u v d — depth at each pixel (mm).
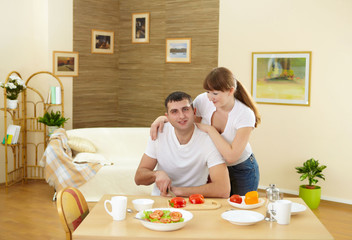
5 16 6109
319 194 5180
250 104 2791
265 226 2123
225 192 2611
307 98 5539
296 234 2021
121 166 5301
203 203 2455
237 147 2656
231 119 2740
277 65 5723
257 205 2412
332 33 5328
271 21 5738
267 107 5855
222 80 2549
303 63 5531
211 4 6246
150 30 6957
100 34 7027
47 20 6391
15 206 5109
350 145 5301
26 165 6230
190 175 2682
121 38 7281
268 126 5863
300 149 5645
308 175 5227
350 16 5199
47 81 6410
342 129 5340
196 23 6430
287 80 5668
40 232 4301
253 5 5863
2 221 4594
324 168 5223
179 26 6613
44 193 5672
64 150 5445
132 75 7215
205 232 2033
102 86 7141
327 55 5383
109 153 5961
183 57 6605
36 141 6410
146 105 7102
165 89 6863
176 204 2365
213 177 2604
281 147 5781
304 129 5602
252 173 3205
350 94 5266
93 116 7059
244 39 5977
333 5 5297
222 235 1996
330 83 5387
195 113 2785
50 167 5223
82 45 6805
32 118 6160
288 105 5691
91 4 6867
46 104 6262
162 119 2736
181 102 2490
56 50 6516
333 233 4391
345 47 5258
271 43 5766
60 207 2154
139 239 1971
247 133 2699
